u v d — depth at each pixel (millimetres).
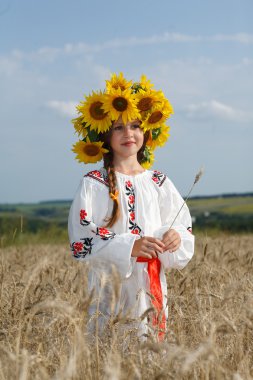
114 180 4938
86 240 4836
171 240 4738
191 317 4297
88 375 3412
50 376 3604
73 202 4941
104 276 3744
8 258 9070
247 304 3828
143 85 5195
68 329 3869
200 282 5512
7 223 13883
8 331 4164
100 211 4918
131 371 3320
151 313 4328
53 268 5816
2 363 3605
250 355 3879
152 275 4746
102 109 5047
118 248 4621
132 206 4930
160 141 5316
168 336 3996
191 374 3510
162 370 3238
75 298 4684
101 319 4559
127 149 5039
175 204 5133
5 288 5488
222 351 3875
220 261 7520
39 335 4129
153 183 5121
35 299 4957
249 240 13500
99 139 5168
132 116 4949
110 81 5086
